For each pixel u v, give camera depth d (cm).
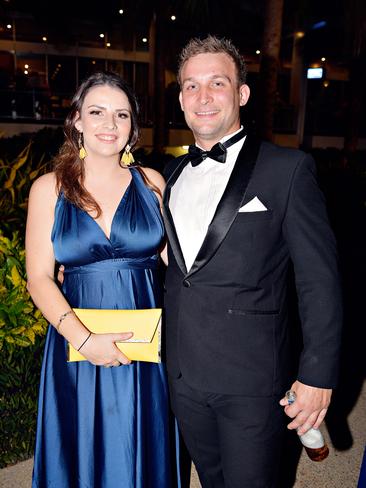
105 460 196
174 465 222
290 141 2247
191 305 178
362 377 364
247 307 171
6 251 256
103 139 188
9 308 233
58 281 205
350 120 1298
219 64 175
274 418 175
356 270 611
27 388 251
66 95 2070
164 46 1283
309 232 161
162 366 205
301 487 251
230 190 169
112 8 1552
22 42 2025
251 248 168
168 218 188
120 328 182
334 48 1570
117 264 194
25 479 250
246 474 176
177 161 208
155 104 1316
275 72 867
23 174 473
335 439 292
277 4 837
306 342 163
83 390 193
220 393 174
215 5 1016
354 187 852
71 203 190
